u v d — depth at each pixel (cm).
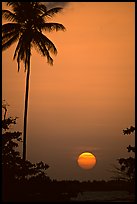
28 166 4753
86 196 5016
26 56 5600
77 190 4888
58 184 4762
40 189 4619
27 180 4719
